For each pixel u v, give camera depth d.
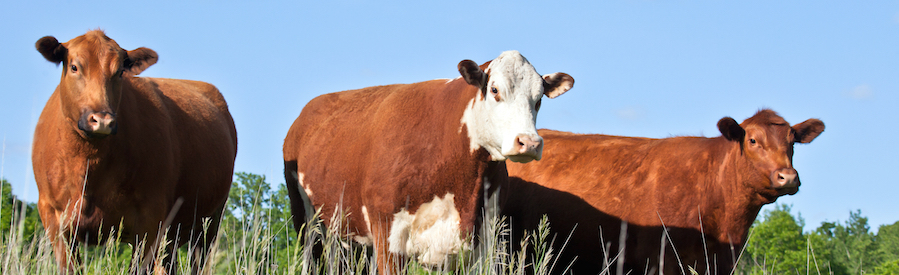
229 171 7.35
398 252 5.72
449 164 5.63
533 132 5.13
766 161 6.47
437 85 6.08
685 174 6.92
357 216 6.14
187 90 7.29
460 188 5.67
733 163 6.74
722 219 6.78
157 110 6.17
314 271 6.77
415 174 5.68
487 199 5.84
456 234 5.68
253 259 4.67
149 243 5.89
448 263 5.77
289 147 7.48
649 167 7.13
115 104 5.43
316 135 6.99
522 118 5.21
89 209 5.64
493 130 5.32
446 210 5.72
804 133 6.92
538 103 5.59
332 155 6.56
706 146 7.01
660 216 6.82
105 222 5.73
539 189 7.59
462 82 5.81
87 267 5.53
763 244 26.81
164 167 6.04
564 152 7.82
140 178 5.80
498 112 5.29
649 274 6.80
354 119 6.62
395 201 5.68
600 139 7.83
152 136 5.95
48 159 5.64
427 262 5.74
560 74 5.71
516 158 5.14
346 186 6.25
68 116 5.41
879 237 27.30
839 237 27.77
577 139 7.95
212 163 6.89
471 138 5.53
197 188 6.66
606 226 7.09
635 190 7.05
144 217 5.87
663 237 6.69
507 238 7.54
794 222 26.97
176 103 6.67
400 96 6.25
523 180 7.75
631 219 6.96
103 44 5.48
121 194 5.71
